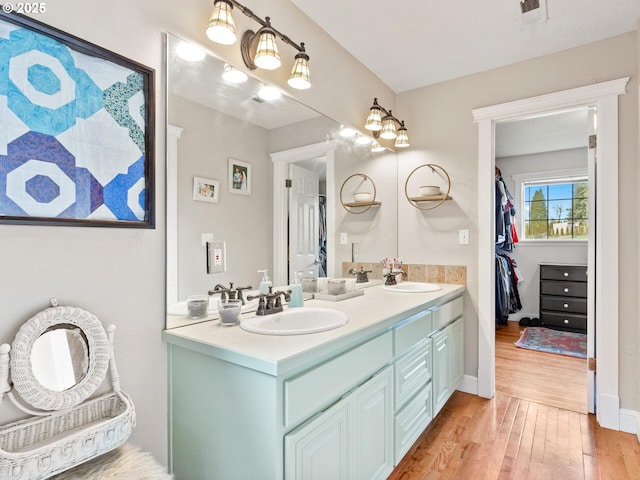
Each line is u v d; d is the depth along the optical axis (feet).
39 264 3.26
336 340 3.93
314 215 6.91
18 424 3.06
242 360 3.47
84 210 3.54
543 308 14.10
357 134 7.93
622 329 6.69
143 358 4.07
